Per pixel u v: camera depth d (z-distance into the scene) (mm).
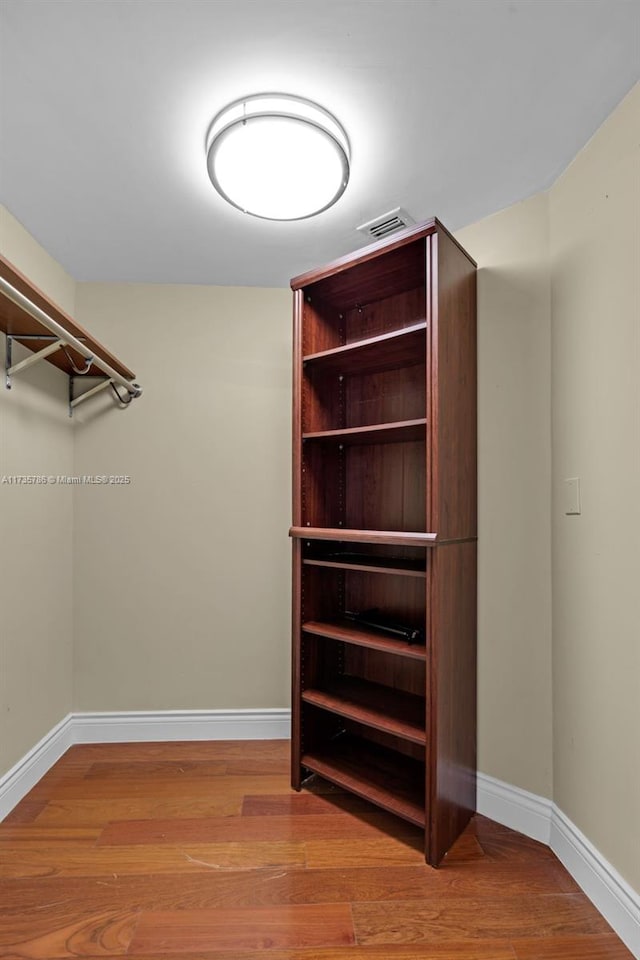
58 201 1700
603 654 1364
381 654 2029
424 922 1293
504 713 1717
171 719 2303
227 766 2064
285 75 1199
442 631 1538
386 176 1568
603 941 1248
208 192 1646
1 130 1366
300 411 1928
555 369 1624
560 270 1594
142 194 1660
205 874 1450
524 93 1261
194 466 2354
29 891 1386
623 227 1304
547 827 1604
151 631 2314
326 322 2057
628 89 1258
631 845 1242
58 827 1661
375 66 1177
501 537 1739
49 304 1494
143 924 1276
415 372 1967
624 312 1301
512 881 1437
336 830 1653
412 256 1672
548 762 1627
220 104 1274
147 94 1246
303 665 1933
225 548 2354
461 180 1600
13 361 1816
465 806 1683
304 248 2025
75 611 2285
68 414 2246
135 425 2332
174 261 2133
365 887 1406
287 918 1299
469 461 1735
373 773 1820
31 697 1927
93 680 2285
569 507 1534
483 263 1808
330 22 1069
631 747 1252
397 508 1989
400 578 1979
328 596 2047
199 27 1078
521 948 1225
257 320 2381
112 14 1050
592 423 1426
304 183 1506
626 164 1291
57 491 2150
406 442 1972
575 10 1050
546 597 1647
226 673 2336
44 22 1065
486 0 1025
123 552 2312
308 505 1966
